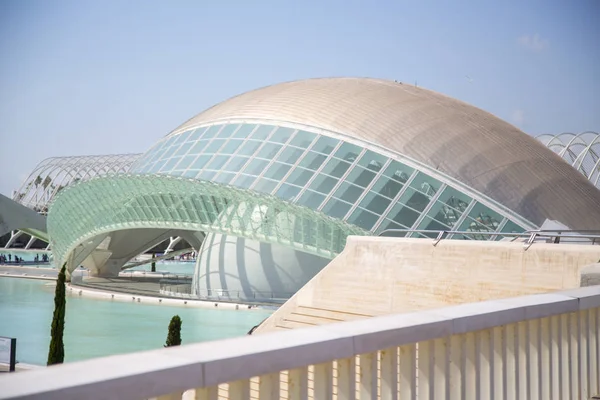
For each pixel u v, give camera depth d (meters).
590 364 7.86
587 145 81.19
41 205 116.19
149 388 3.42
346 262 20.95
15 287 57.09
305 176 39.16
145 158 51.78
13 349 23.48
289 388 4.73
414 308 19.19
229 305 42.75
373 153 39.47
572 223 37.06
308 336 4.45
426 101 45.41
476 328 5.64
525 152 41.56
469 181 37.88
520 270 17.38
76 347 29.38
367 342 4.69
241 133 44.66
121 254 69.00
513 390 6.55
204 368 3.69
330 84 49.16
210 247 48.03
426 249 19.30
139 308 42.53
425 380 5.69
